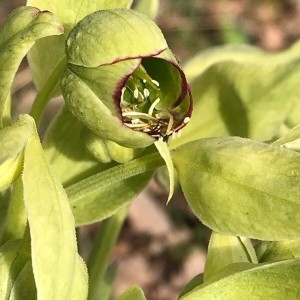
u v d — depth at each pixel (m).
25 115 0.07
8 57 0.08
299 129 0.08
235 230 0.08
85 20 0.07
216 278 0.07
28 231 0.07
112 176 0.09
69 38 0.07
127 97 0.08
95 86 0.07
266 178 0.08
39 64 0.09
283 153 0.08
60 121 0.09
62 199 0.07
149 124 0.07
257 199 0.08
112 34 0.07
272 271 0.07
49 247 0.07
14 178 0.07
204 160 0.08
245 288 0.07
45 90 0.08
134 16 0.07
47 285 0.07
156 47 0.07
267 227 0.08
